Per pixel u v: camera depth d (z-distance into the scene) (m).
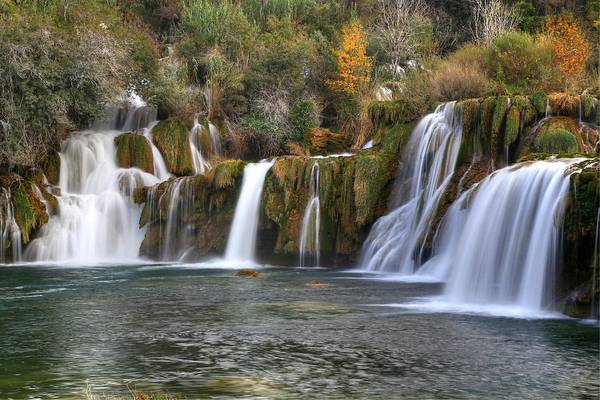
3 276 22.62
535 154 19.73
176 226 29.03
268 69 39.50
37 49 31.72
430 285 19.81
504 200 17.77
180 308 15.79
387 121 28.72
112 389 9.52
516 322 14.05
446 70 29.83
